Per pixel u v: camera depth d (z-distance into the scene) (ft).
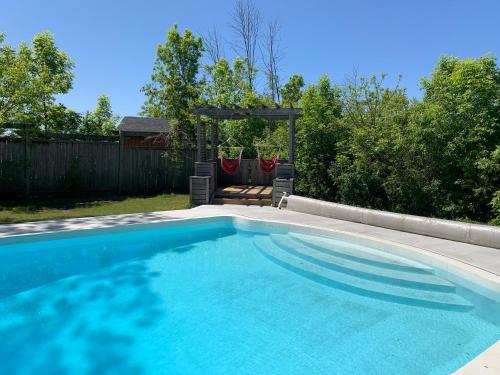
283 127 56.34
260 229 32.81
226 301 18.30
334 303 18.12
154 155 51.08
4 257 24.66
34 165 44.39
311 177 43.11
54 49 54.80
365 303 18.15
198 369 12.73
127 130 80.79
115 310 17.25
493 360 11.12
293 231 31.01
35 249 25.84
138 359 13.35
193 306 17.72
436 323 15.98
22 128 41.96
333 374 12.40
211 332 15.25
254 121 63.36
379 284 19.99
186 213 35.76
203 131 45.85
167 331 15.37
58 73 55.11
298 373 12.46
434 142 32.09
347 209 32.53
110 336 14.92
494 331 15.29
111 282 20.81
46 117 52.75
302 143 45.21
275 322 16.17
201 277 21.63
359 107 43.55
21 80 39.09
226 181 51.60
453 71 33.63
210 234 31.96
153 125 87.51
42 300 18.38
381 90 42.83
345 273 21.86
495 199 28.50
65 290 19.65
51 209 37.63
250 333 15.20
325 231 28.84
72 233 27.25
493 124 29.66
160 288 19.97
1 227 28.02
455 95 31.48
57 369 12.76
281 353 13.73
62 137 45.78
